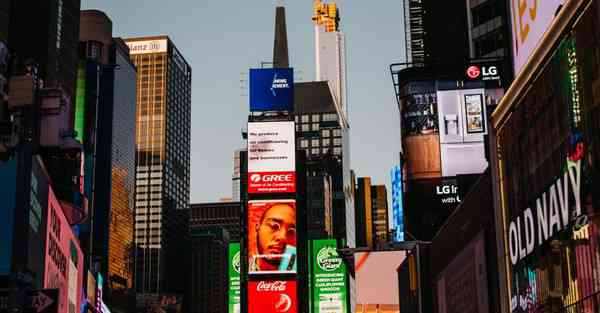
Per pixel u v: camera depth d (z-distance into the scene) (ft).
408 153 277.85
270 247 379.55
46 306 116.67
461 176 269.85
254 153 390.01
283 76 402.72
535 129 127.75
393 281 302.25
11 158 213.87
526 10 143.74
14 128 203.00
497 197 150.10
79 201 346.13
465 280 183.21
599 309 102.99
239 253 509.35
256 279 377.09
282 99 397.80
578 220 109.70
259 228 381.40
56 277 282.36
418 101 280.51
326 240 512.22
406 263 263.90
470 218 176.35
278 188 386.32
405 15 378.12
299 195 480.64
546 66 120.98
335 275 502.38
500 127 148.46
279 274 377.09
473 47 316.81
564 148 114.32
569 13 110.11
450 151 273.95
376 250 263.08
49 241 263.29
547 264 123.75
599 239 102.83
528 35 142.61
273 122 393.91
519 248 138.41
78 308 364.38
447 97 277.85
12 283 119.44
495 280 156.87
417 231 272.10
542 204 125.39
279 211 383.65
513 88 137.69
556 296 119.96
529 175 131.75
